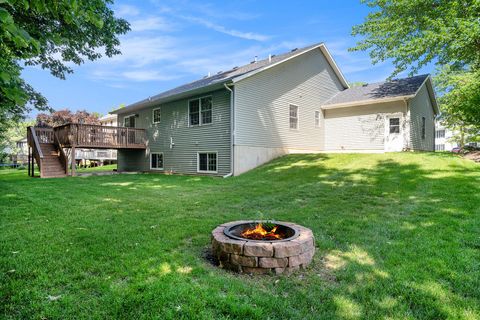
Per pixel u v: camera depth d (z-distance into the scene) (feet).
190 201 21.07
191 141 43.73
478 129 38.55
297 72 46.93
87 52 36.29
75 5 7.49
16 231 13.60
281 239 10.43
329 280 8.90
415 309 7.28
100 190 26.78
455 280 8.52
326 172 29.91
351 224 14.28
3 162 92.58
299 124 47.06
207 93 41.09
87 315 6.93
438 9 35.53
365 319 6.90
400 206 17.03
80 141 43.19
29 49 8.77
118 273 9.13
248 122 38.88
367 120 47.60
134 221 15.43
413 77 50.80
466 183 20.86
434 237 11.92
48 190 26.43
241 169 37.86
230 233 10.72
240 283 8.59
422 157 32.42
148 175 44.04
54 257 10.44
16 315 6.99
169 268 9.53
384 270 9.32
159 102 48.34
